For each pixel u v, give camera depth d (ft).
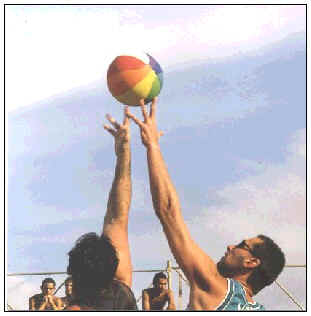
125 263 26.99
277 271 27.71
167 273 36.58
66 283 36.81
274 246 27.81
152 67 30.48
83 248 19.52
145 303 35.40
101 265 19.34
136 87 29.84
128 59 30.37
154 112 30.25
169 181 29.17
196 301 27.43
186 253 28.17
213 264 28.02
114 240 27.27
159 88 30.55
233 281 27.27
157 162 29.12
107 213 28.32
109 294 19.89
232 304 26.81
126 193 28.32
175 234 28.73
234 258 27.86
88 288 19.43
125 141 28.63
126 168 28.30
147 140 29.53
